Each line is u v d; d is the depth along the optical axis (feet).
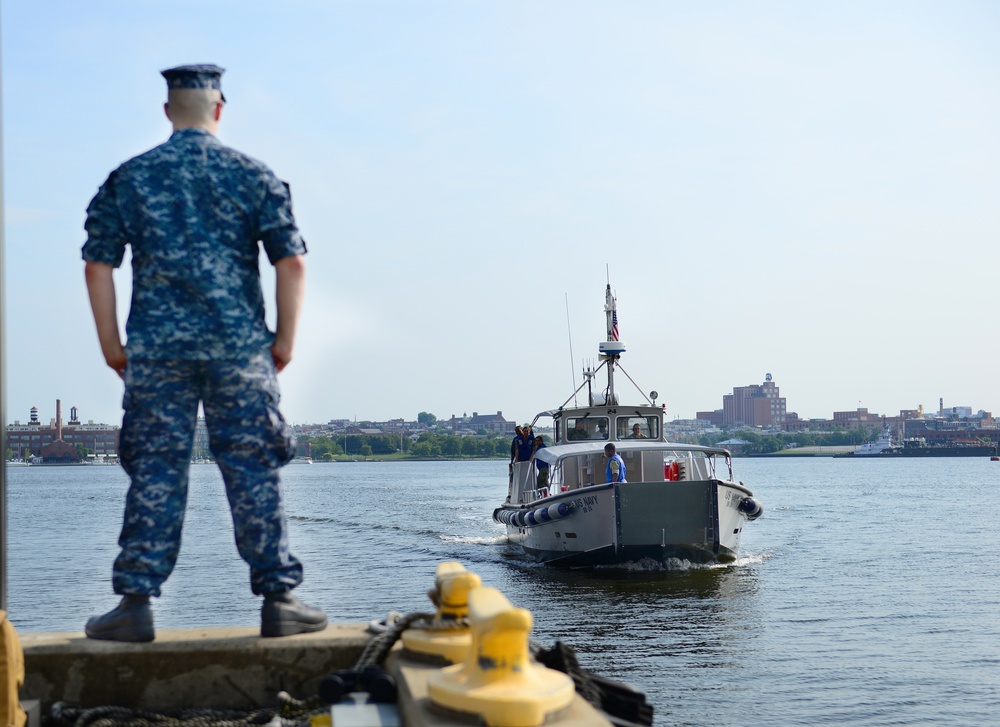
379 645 10.05
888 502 196.95
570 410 80.69
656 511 68.95
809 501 201.46
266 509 11.57
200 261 11.35
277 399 11.79
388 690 9.42
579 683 9.38
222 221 11.53
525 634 7.53
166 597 64.39
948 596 65.51
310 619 11.69
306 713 10.48
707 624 54.19
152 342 11.25
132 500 11.36
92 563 88.58
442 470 638.94
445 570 10.25
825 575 75.77
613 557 70.59
